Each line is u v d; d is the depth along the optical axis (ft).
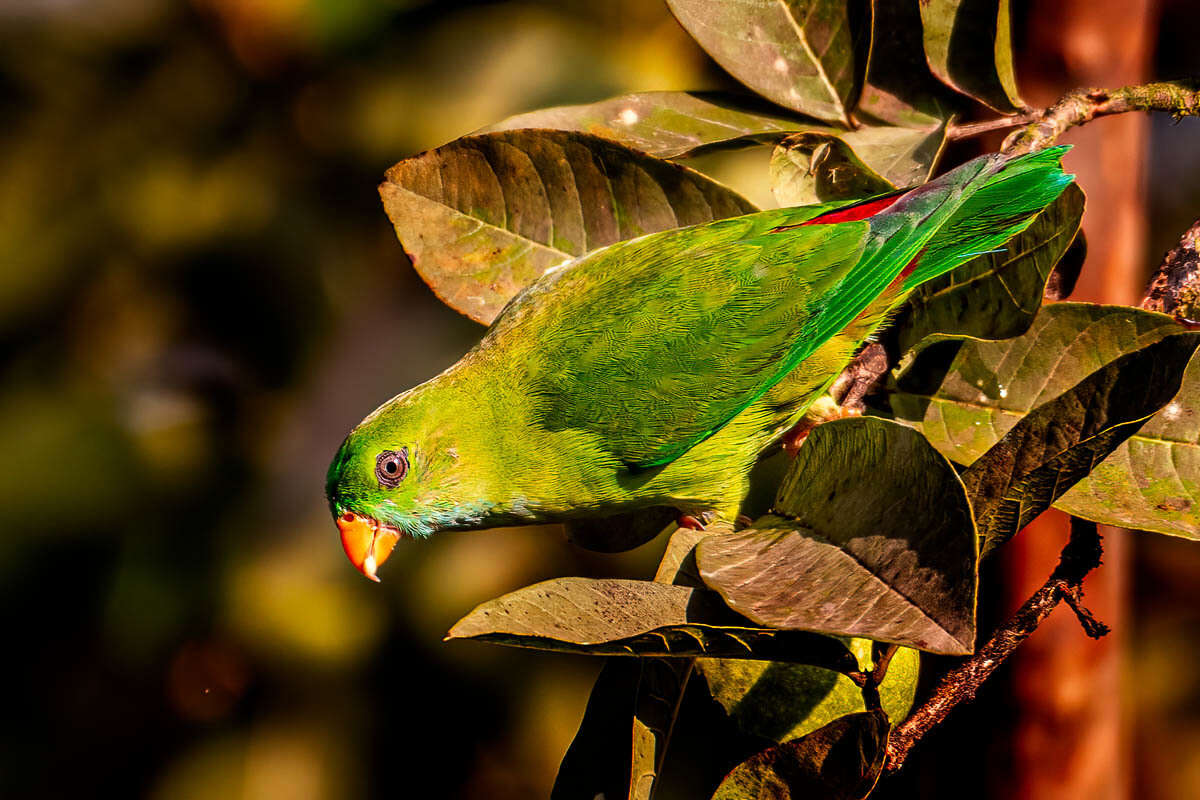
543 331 20.24
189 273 28.86
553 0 27.96
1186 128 30.83
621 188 19.02
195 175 28.86
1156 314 16.42
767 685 15.35
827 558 13.67
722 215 19.54
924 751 23.03
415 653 28.22
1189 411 15.96
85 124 28.91
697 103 19.24
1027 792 22.31
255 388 29.50
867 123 19.34
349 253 29.09
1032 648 21.83
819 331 19.33
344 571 28.73
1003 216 18.07
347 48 28.12
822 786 13.58
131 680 28.84
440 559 27.96
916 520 13.12
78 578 28.55
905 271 18.30
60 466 28.32
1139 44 20.74
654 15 27.78
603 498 21.13
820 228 19.67
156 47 28.71
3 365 28.91
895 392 18.08
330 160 28.60
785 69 18.84
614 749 14.97
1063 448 13.29
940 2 18.83
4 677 28.71
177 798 28.30
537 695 27.99
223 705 28.89
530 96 27.30
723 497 21.18
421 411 20.80
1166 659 30.14
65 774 28.96
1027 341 17.31
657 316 19.66
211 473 29.17
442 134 27.50
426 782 28.30
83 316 29.14
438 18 28.12
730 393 19.81
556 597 13.53
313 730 28.45
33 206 28.78
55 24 28.63
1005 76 18.71
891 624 12.44
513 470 20.85
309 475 29.40
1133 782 29.91
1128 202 21.45
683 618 14.01
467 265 19.03
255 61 28.35
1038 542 21.36
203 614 28.60
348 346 29.37
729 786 13.83
